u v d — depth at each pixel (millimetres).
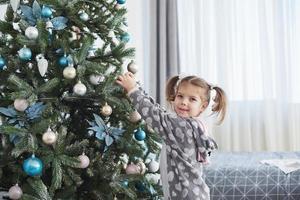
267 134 3066
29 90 1240
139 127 1470
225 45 3117
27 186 1231
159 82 3107
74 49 1415
